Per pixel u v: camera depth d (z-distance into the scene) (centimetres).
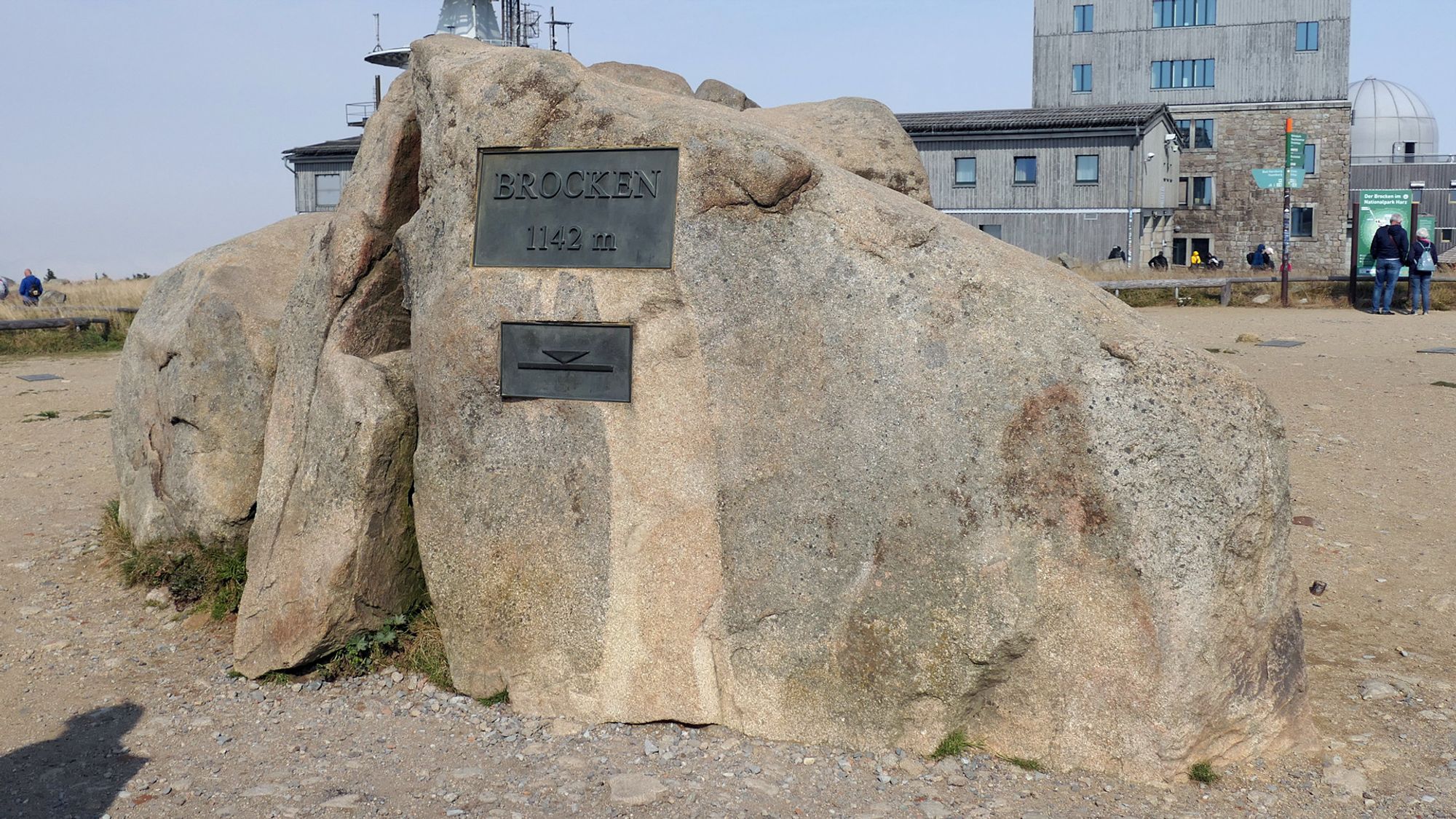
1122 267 3050
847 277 438
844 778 421
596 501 470
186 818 403
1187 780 412
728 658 455
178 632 586
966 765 424
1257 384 414
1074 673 415
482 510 489
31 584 656
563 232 478
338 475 512
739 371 451
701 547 457
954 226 451
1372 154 5609
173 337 626
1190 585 401
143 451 673
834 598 438
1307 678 471
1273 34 4400
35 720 491
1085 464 406
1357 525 689
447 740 462
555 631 477
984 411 418
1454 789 406
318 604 507
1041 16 4631
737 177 450
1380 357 1232
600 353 469
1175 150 4238
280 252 662
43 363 1714
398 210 557
